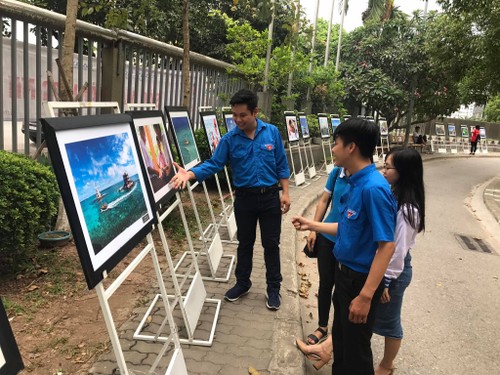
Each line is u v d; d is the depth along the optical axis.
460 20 12.63
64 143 1.66
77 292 3.69
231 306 3.81
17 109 5.14
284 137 11.98
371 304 2.37
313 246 3.43
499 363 3.54
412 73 17.67
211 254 4.30
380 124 16.81
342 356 2.62
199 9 11.84
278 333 3.42
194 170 3.52
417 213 2.57
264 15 7.27
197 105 9.28
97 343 3.03
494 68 11.92
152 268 4.39
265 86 11.12
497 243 7.22
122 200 2.07
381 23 18.92
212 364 2.95
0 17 4.70
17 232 3.54
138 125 2.82
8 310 3.27
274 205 3.78
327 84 15.29
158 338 3.12
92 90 6.34
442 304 4.56
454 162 19.02
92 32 5.84
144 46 6.89
